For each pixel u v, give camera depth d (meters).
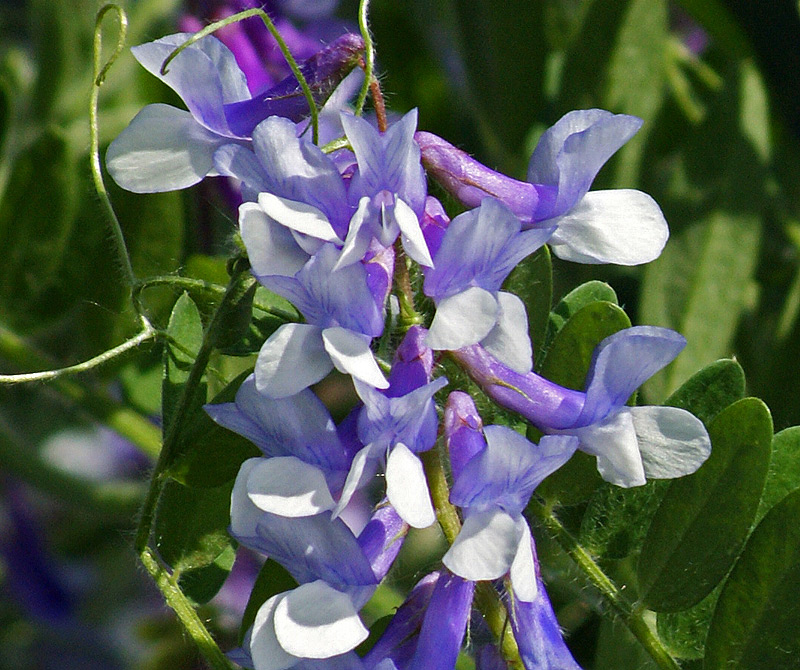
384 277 0.16
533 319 0.18
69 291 0.21
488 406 0.18
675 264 0.22
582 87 0.23
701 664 0.18
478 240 0.16
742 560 0.17
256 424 0.16
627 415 0.16
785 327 0.22
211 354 0.17
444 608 0.16
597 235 0.16
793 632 0.17
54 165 0.20
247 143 0.17
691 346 0.22
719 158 0.22
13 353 0.21
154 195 0.20
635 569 0.18
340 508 0.15
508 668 0.16
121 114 0.23
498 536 0.15
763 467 0.17
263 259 0.16
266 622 0.16
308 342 0.16
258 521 0.16
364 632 0.16
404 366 0.16
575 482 0.18
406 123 0.16
